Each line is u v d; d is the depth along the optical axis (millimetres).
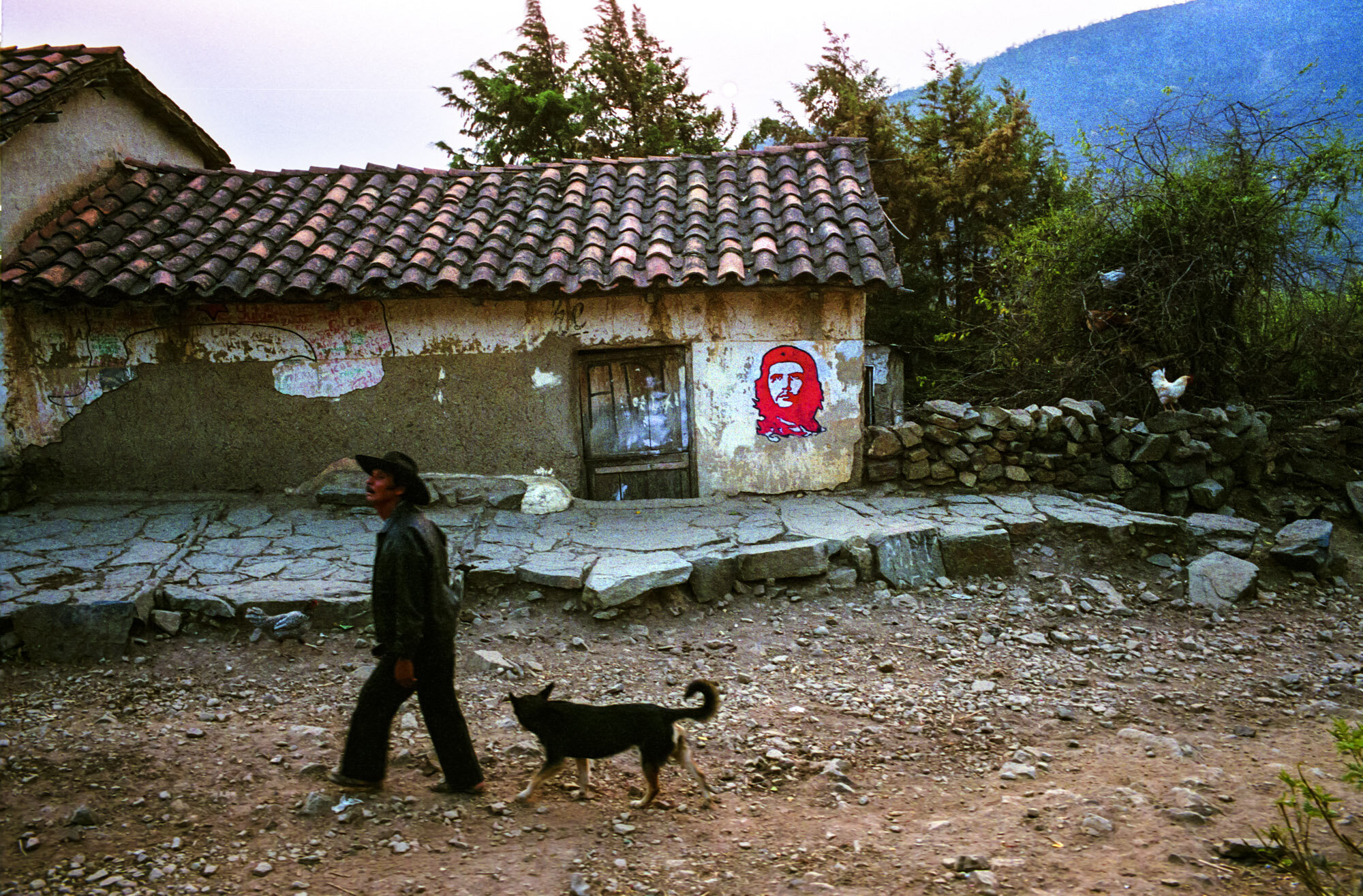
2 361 8391
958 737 4875
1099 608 7102
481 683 5438
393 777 4152
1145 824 3752
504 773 4277
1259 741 4875
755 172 9656
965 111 20547
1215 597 7258
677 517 8172
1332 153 9766
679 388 8891
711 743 4695
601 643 6250
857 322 8703
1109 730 5043
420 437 8711
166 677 5371
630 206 9195
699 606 6863
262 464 8695
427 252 8344
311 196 9477
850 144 10109
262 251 8367
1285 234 9891
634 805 3994
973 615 6859
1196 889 3205
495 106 19953
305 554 7074
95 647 5570
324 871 3359
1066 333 10844
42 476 8586
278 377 8625
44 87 8094
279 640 5805
